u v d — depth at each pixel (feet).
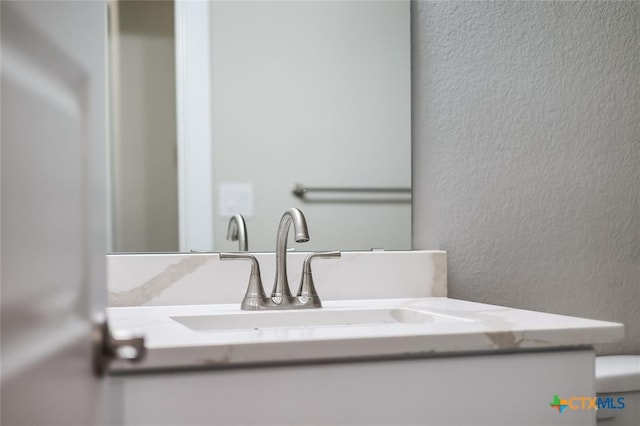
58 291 1.30
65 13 1.32
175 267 4.55
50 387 1.25
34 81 1.16
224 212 4.84
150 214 4.67
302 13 5.10
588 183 5.67
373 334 2.91
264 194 4.95
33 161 1.16
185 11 4.82
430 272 5.07
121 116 4.65
